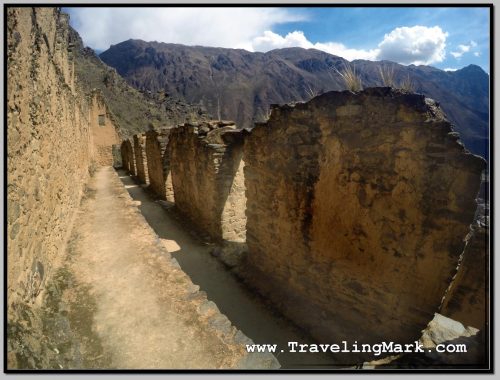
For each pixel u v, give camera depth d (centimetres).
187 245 790
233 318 497
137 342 320
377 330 396
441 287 336
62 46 771
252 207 611
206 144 763
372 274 397
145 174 1655
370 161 378
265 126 532
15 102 299
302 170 473
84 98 1600
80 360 289
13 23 307
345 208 416
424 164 331
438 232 329
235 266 656
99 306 375
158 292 405
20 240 286
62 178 548
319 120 430
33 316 285
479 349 290
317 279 476
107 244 550
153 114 4775
